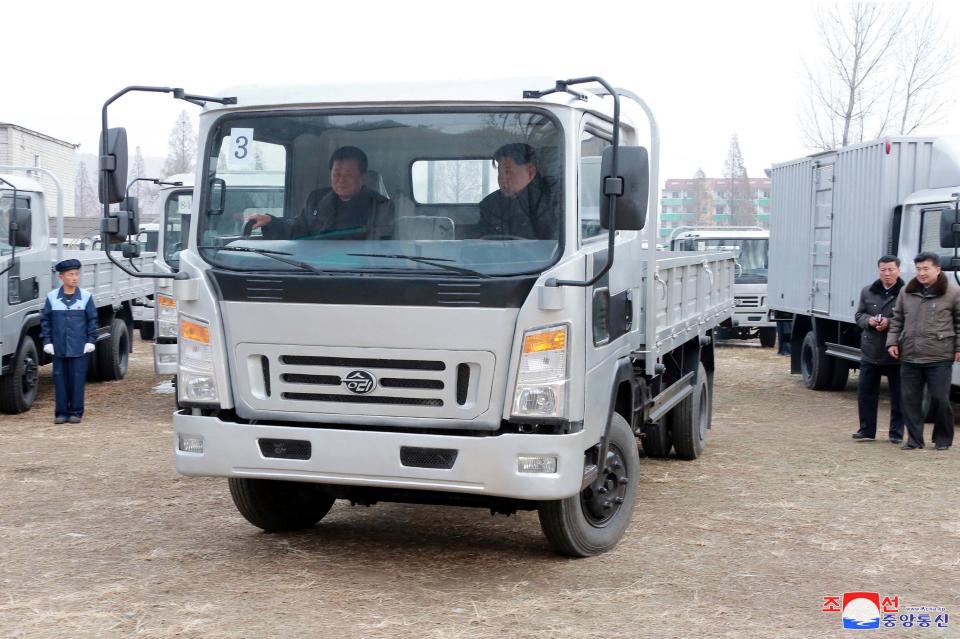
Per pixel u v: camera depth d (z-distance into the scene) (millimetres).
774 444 11039
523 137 5797
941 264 11555
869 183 13781
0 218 11859
